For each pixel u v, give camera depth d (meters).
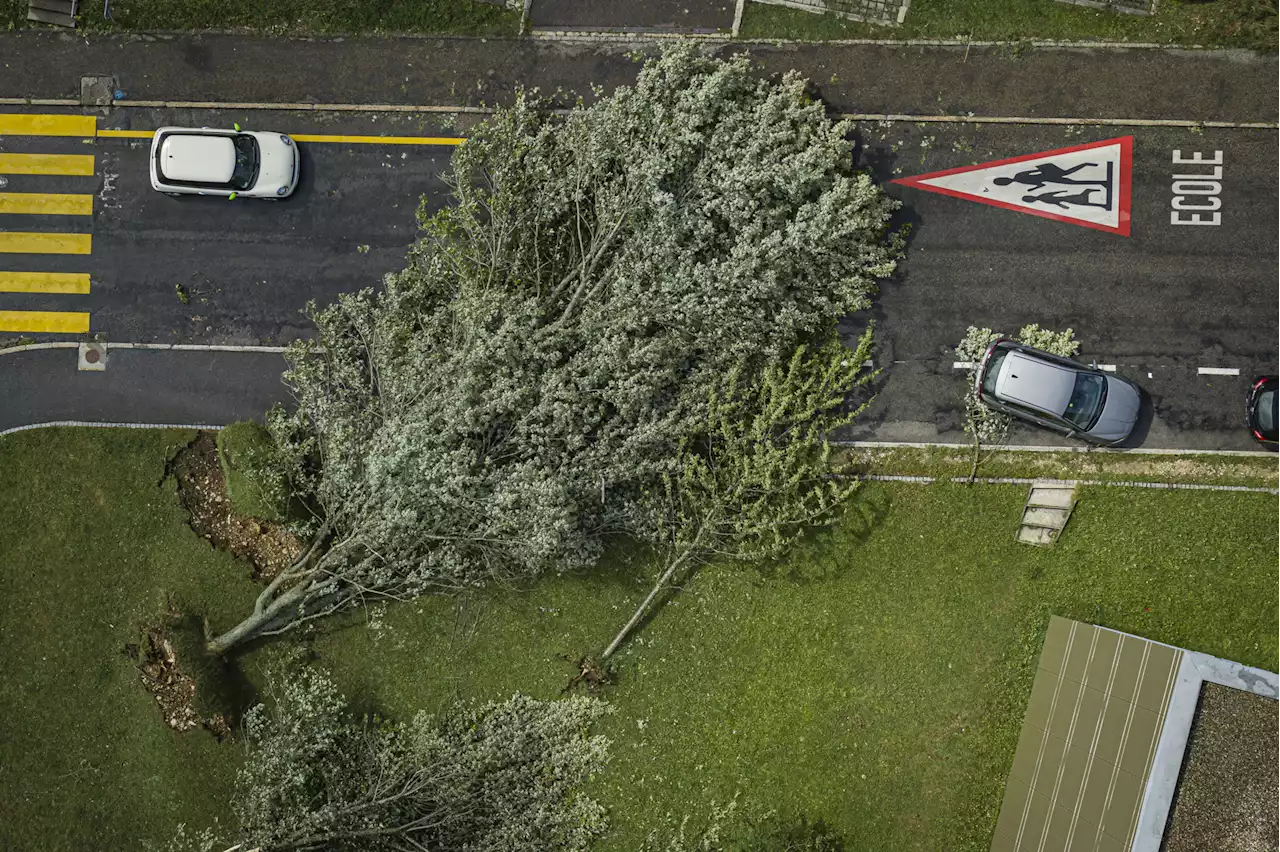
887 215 20.14
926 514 20.70
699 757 20.67
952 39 20.77
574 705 20.39
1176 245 20.59
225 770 20.72
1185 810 16.80
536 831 20.02
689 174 19.39
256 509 19.75
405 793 18.56
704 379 19.62
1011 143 20.77
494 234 19.42
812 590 20.70
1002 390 19.80
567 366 18.56
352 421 19.48
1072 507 20.47
